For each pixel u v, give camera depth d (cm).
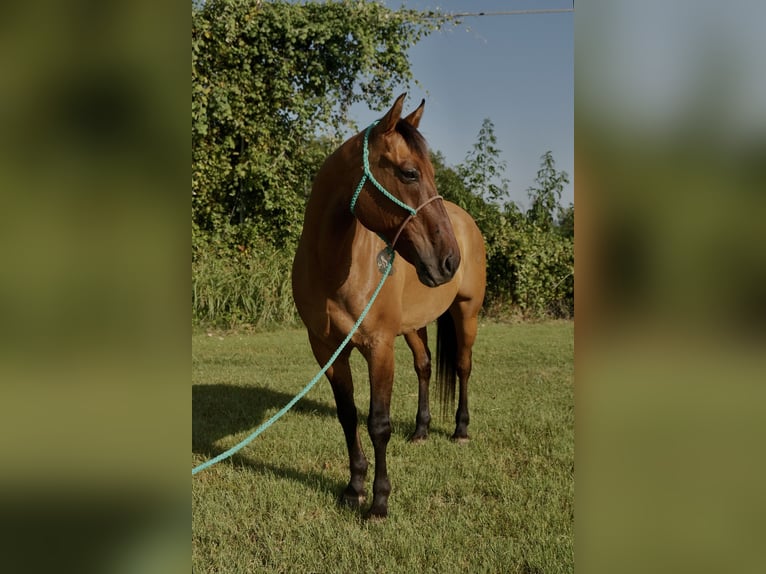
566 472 370
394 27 1119
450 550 279
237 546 287
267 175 1062
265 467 382
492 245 1190
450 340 462
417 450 421
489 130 1277
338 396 339
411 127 267
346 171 282
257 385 610
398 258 326
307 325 330
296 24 1064
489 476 366
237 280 1005
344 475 379
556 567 261
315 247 299
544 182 1351
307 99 1104
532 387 593
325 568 270
